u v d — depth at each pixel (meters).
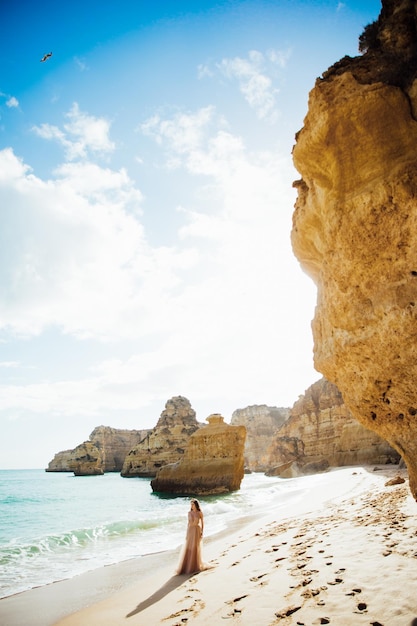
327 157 4.46
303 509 15.16
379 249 4.14
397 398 4.42
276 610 4.46
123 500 33.31
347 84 4.20
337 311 4.77
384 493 13.02
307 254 5.93
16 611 6.76
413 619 3.54
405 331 4.04
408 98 4.05
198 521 8.36
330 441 52.59
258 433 99.69
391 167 3.91
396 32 4.53
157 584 7.42
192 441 36.56
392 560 5.17
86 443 97.00
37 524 21.19
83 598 7.27
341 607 4.10
